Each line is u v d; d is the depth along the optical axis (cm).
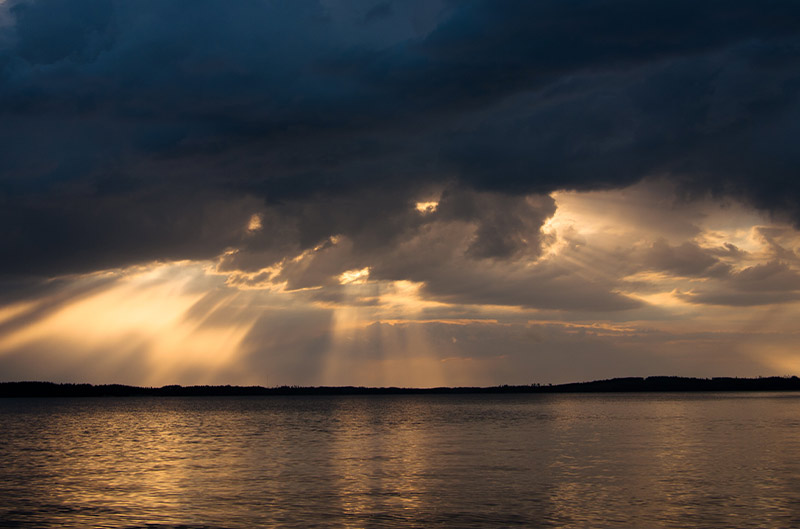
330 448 8988
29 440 10894
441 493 5278
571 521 4309
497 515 4488
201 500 5059
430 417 17612
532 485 5625
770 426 12506
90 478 6244
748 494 5144
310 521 4353
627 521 4300
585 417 16400
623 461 7175
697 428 12075
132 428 13962
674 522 4262
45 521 4409
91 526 4262
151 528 4197
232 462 7444
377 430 12469
